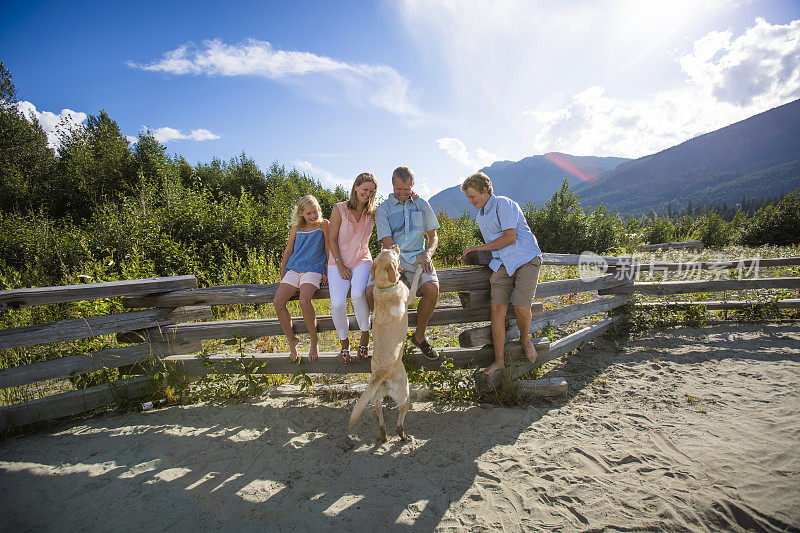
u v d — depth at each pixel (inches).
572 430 145.5
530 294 163.0
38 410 156.5
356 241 162.9
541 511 104.9
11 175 686.5
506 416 156.6
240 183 824.3
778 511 101.4
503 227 158.6
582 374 199.9
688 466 121.5
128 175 687.1
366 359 173.3
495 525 100.2
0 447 143.1
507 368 174.2
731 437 136.2
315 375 201.2
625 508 105.1
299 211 170.4
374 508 106.9
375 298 140.6
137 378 177.3
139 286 168.6
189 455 134.3
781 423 142.7
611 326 258.1
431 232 167.8
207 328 182.1
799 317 275.1
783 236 797.2
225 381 181.6
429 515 104.0
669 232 890.7
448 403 169.8
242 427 152.7
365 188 153.3
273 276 357.1
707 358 211.5
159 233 411.5
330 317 176.4
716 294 319.6
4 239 417.7
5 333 150.8
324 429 150.6
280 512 106.0
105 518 105.0
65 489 117.4
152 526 101.9
